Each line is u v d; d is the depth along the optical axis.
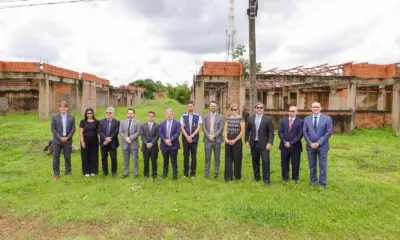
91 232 4.79
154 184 7.01
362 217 5.27
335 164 9.44
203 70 17.55
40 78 19.39
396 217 5.29
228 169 7.43
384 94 22.17
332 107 23.27
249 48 10.40
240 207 5.55
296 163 7.32
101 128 7.83
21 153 10.91
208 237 4.57
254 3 10.24
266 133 7.23
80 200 6.04
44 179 7.47
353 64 18.39
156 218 5.23
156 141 7.62
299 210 5.48
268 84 28.73
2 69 18.94
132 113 7.78
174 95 53.12
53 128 7.71
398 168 9.16
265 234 4.66
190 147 7.65
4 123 18.14
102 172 8.33
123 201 5.95
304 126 7.07
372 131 18.09
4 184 6.97
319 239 4.54
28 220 5.24
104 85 30.98
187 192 6.51
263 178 7.15
